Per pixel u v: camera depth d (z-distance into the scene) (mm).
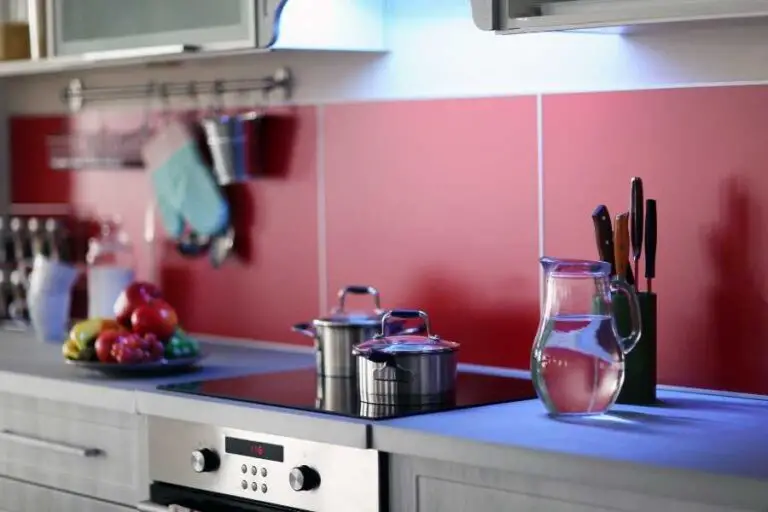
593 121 2785
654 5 2270
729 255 2578
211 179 3643
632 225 2564
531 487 2139
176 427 2762
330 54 3328
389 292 3225
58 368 3188
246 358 3338
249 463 2592
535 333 2918
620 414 2420
